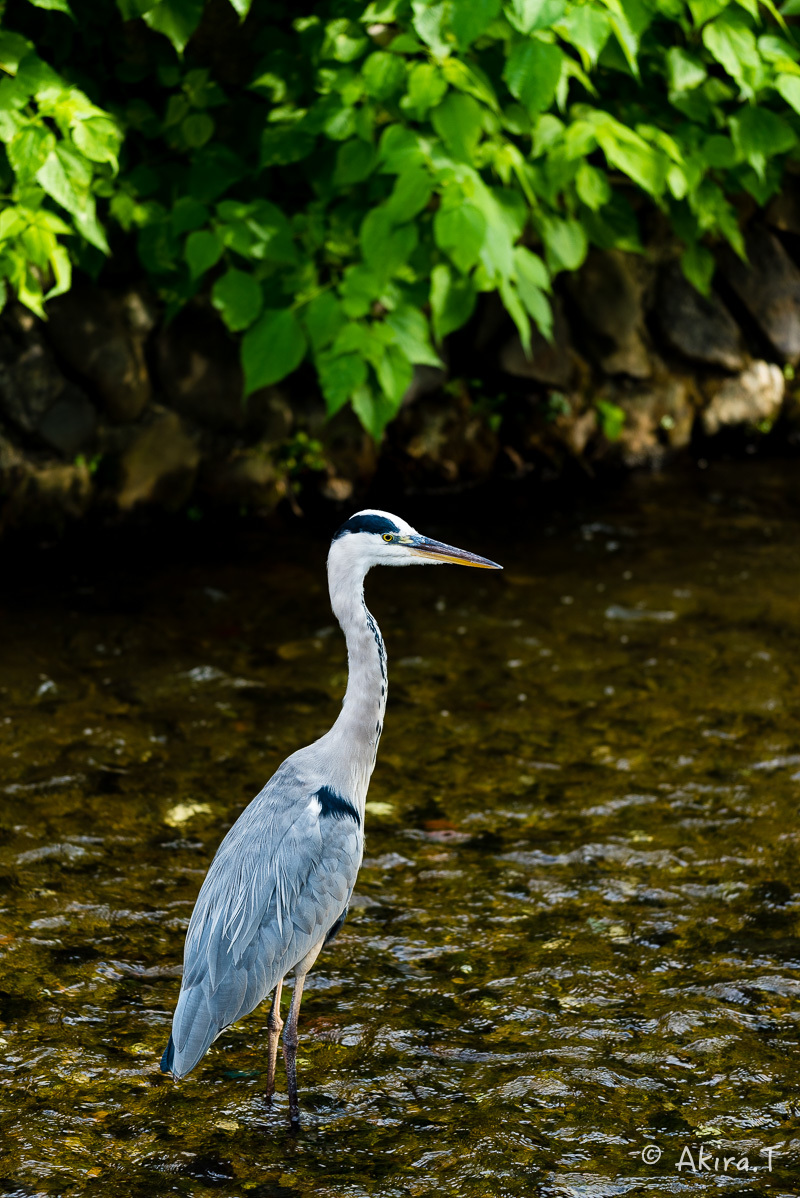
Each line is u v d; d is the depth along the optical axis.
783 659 12.05
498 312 16.19
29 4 11.94
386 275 11.52
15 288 12.09
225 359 14.58
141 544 14.41
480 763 10.32
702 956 8.03
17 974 7.72
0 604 12.79
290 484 15.55
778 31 13.50
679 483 17.06
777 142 12.52
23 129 10.22
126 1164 6.27
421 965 7.96
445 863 9.01
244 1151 6.39
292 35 12.90
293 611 13.00
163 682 11.44
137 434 14.28
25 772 9.91
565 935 8.25
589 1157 6.36
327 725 10.82
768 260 17.70
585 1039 7.27
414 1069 7.02
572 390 16.95
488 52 11.96
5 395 13.40
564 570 14.20
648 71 13.12
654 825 9.48
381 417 12.23
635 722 10.95
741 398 17.95
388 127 11.27
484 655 12.16
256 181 13.29
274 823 6.73
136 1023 7.37
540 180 12.24
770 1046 7.21
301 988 6.70
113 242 13.73
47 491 13.81
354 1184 6.17
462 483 16.61
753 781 10.05
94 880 8.71
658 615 13.02
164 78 12.48
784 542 15.02
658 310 17.34
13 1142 6.37
